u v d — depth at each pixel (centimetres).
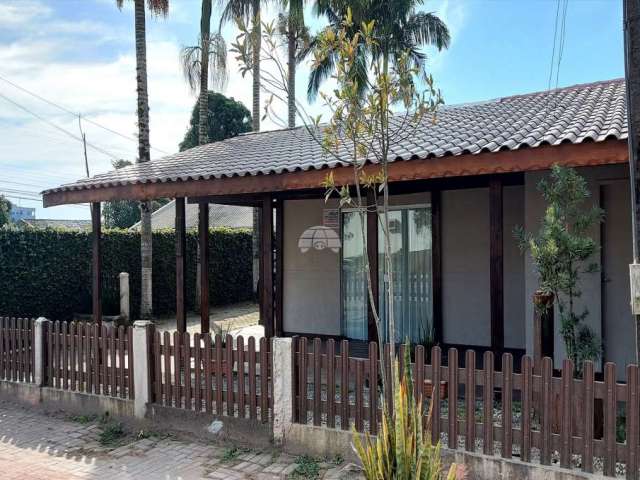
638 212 374
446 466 437
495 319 561
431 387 472
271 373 521
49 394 668
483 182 759
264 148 934
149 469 494
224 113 3069
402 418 340
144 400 593
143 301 1294
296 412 511
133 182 760
